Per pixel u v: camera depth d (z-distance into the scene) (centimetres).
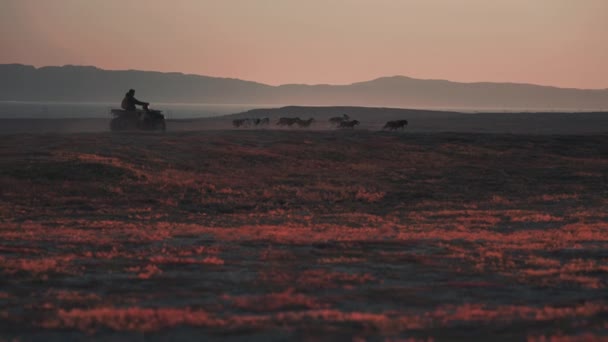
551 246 5019
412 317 2680
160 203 8200
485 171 11450
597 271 3934
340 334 2347
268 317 2678
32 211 7350
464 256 4462
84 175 9131
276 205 8369
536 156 13350
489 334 2372
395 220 7169
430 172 11256
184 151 11631
